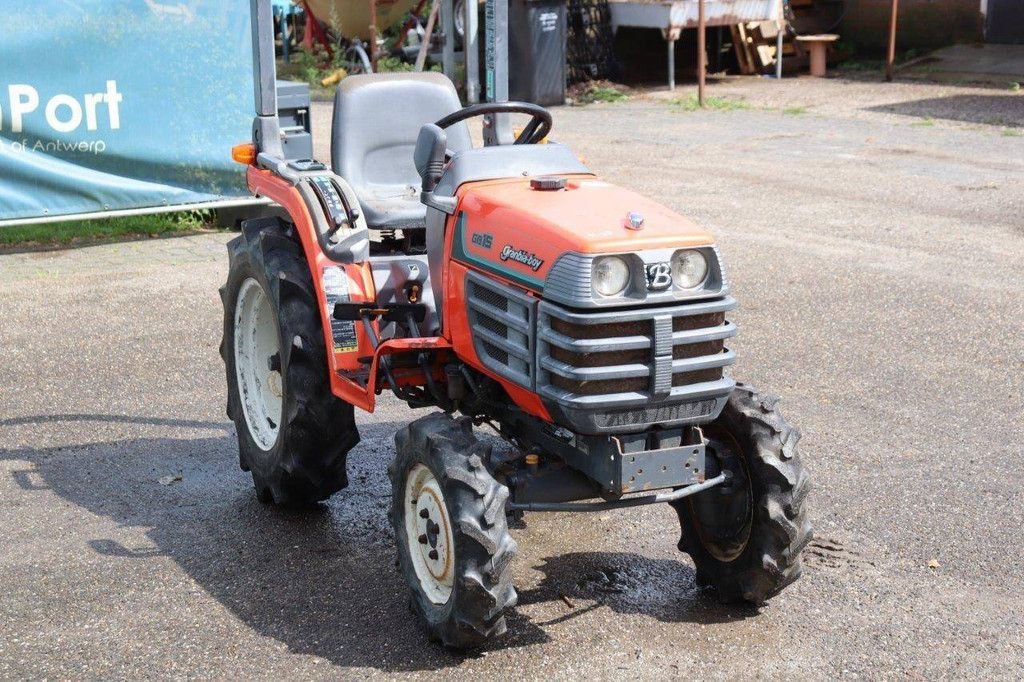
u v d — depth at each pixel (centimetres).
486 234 425
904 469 572
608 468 396
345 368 477
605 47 2072
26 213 991
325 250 481
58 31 974
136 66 1010
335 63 2156
